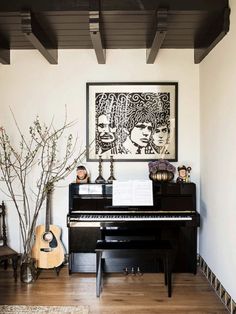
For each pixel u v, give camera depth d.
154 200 3.51
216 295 3.09
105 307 2.85
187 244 3.55
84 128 3.87
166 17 2.64
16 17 2.79
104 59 3.67
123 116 3.86
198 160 3.86
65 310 2.79
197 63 3.80
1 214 3.76
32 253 3.61
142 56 3.83
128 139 3.87
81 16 2.78
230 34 2.71
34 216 3.69
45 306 2.86
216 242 3.16
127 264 3.59
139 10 2.66
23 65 3.83
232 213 2.70
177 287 3.25
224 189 2.91
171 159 3.87
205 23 2.98
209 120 3.40
